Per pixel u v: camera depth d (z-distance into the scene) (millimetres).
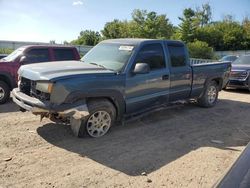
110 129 6629
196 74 8531
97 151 5414
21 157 4988
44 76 5539
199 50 45812
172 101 7891
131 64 6492
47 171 4566
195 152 5633
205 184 4441
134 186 4273
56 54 10438
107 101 6090
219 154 5582
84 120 5785
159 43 7363
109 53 6941
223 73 9711
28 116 7402
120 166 4879
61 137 5977
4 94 9141
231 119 8211
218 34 66812
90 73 5789
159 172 4746
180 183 4434
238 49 66562
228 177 2166
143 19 65688
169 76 7484
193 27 64625
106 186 4234
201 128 7203
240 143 6262
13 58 9680
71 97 5492
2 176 4344
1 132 6125
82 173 4566
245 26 70312
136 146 5777
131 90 6488
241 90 14352
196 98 9000
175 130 6930
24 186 4121
